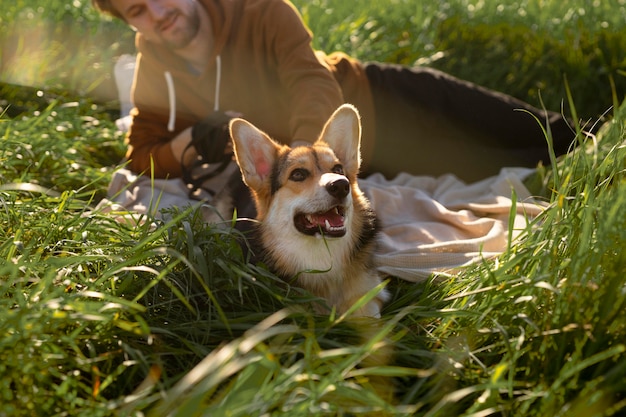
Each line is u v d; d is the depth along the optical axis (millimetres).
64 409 783
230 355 741
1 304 880
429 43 2635
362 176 1696
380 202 1492
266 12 1558
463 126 1656
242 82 1587
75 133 1876
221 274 1014
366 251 1142
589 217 894
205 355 880
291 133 1502
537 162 1677
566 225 972
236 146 1160
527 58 2412
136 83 1681
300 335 907
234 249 1028
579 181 1048
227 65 1583
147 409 796
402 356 896
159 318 958
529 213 1402
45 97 2121
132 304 812
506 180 1535
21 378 796
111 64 2385
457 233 1388
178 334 935
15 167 1595
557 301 853
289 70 1518
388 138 1661
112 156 1890
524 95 2348
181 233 1032
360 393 745
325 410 733
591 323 822
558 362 813
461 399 823
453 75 2432
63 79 2318
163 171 1630
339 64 1667
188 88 1641
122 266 917
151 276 1000
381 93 1654
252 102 1602
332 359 859
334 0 3143
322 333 871
